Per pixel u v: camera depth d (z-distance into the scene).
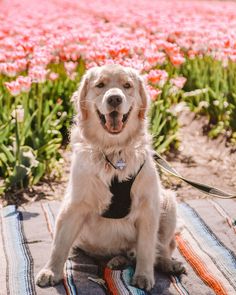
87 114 2.21
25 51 3.59
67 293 2.05
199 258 2.29
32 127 3.47
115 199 2.12
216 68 4.11
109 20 6.30
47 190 3.00
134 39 4.11
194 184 2.28
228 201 2.86
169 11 6.85
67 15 6.39
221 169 3.30
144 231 2.16
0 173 3.12
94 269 2.23
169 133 3.55
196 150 3.54
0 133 3.13
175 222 2.32
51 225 2.56
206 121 3.85
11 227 2.54
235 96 3.62
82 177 2.12
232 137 3.58
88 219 2.20
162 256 2.25
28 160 3.03
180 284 2.14
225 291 2.08
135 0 8.70
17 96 3.43
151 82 3.17
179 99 4.20
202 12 7.03
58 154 3.33
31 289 2.07
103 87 2.20
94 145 2.15
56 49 3.73
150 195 2.15
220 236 2.49
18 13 6.26
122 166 2.11
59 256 2.13
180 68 4.43
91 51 3.50
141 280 2.10
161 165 2.40
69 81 3.85
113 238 2.22
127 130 2.17
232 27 4.91
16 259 2.27
